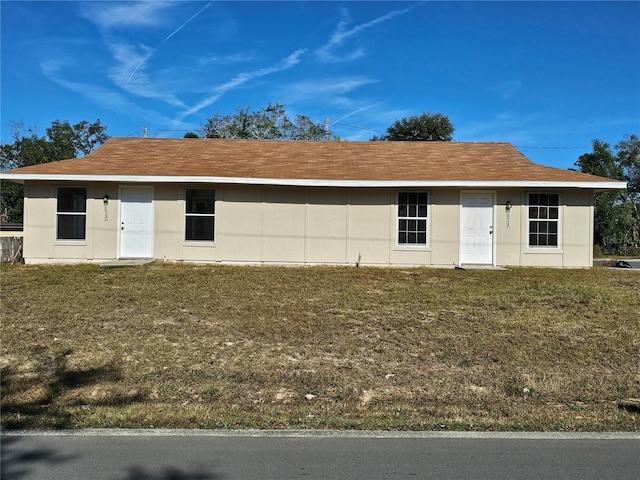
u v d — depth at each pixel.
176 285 11.17
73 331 7.77
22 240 16.22
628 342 7.49
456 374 6.28
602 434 4.63
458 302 9.88
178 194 15.21
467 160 17.00
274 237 15.30
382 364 6.59
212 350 7.02
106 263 14.27
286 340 7.49
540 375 6.27
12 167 37.44
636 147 41.59
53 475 3.76
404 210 15.38
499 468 3.93
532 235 15.29
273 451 4.20
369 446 4.32
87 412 4.99
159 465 3.93
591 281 12.58
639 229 40.62
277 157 17.23
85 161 15.91
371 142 19.56
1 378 6.02
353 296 10.40
